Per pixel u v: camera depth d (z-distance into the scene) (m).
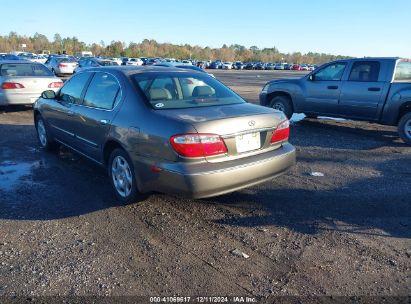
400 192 5.21
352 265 3.44
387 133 9.28
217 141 3.91
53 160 6.55
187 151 3.80
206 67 74.25
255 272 3.32
